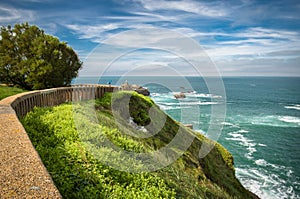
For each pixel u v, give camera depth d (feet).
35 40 62.49
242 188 38.24
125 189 16.60
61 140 20.48
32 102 30.78
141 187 17.85
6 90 47.55
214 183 31.17
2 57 63.41
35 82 61.46
